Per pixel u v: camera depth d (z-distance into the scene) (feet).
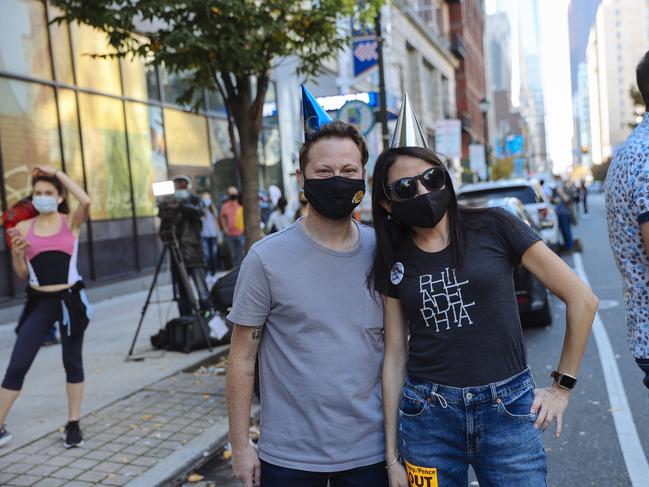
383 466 7.32
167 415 16.69
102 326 30.50
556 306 31.27
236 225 47.03
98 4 20.52
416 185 6.80
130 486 12.48
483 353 6.73
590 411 16.26
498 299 6.75
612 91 441.27
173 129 48.14
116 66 42.14
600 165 393.09
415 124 7.66
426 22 128.88
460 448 6.95
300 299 6.98
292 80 65.46
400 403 7.27
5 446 14.73
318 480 7.16
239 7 20.03
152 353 24.04
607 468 12.90
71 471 13.25
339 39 24.20
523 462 6.72
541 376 19.72
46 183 14.46
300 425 7.09
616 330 24.89
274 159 62.23
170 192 23.00
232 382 7.22
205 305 26.00
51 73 36.45
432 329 6.89
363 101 30.76
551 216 38.32
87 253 38.40
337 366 7.00
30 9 35.22
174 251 23.98
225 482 13.21
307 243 7.15
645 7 423.64
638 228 7.34
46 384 20.24
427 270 6.92
